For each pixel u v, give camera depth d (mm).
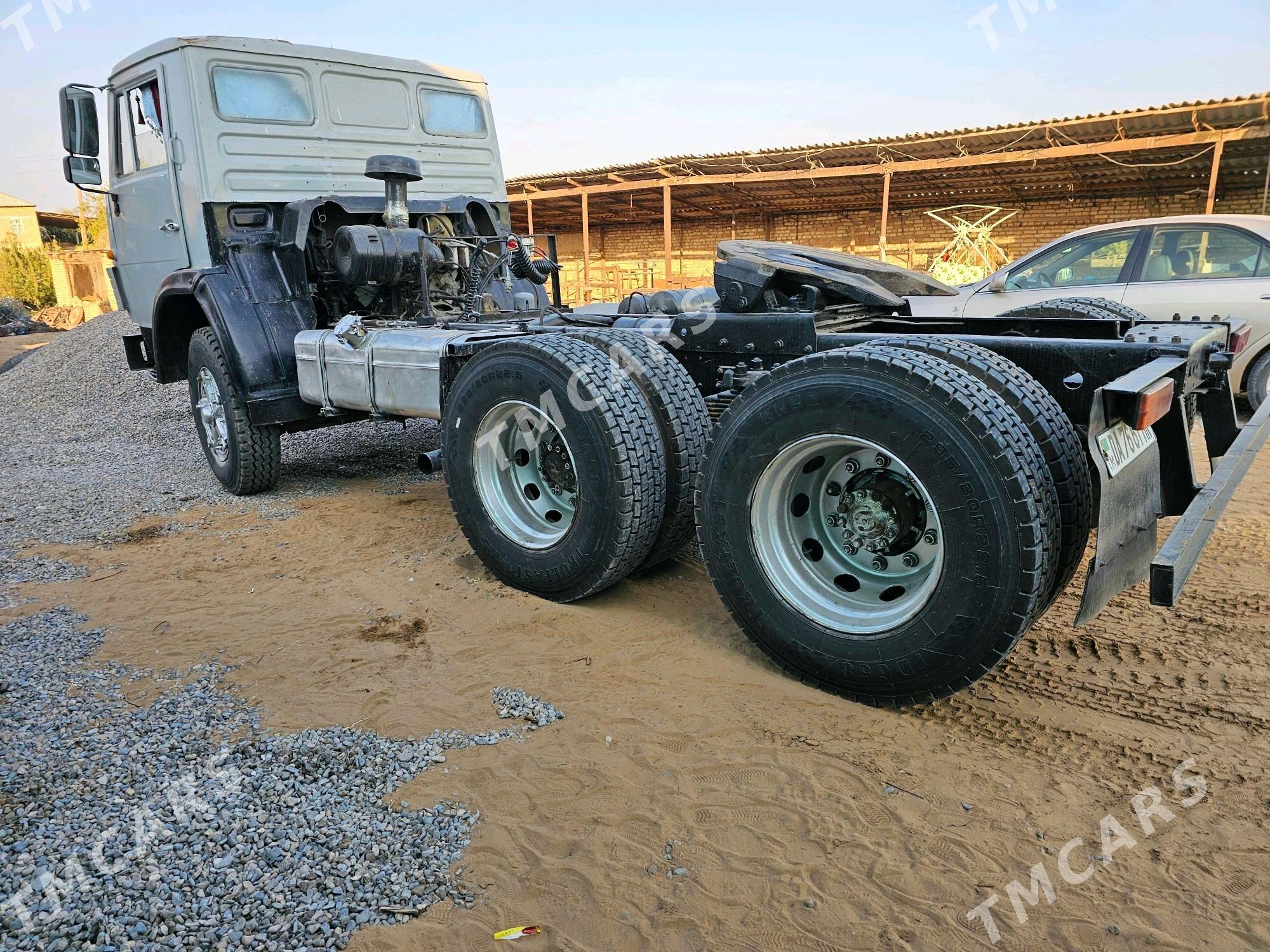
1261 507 4484
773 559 2795
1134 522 2449
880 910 1857
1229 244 6270
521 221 27578
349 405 4637
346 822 2141
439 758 2418
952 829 2102
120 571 4004
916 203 21984
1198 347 2971
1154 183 18016
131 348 6543
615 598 3561
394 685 2850
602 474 3148
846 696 2709
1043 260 6977
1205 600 3357
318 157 5754
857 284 3592
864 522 2707
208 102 5211
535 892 1925
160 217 5738
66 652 3111
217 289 5062
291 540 4426
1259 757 2361
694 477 3354
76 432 8203
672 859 2021
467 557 4074
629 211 25078
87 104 5992
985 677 2830
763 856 2025
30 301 38688
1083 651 2984
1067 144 15258
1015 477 2230
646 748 2463
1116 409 2246
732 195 21703
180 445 7332
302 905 1869
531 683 2854
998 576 2281
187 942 1751
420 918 1850
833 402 2523
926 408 2354
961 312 6980
